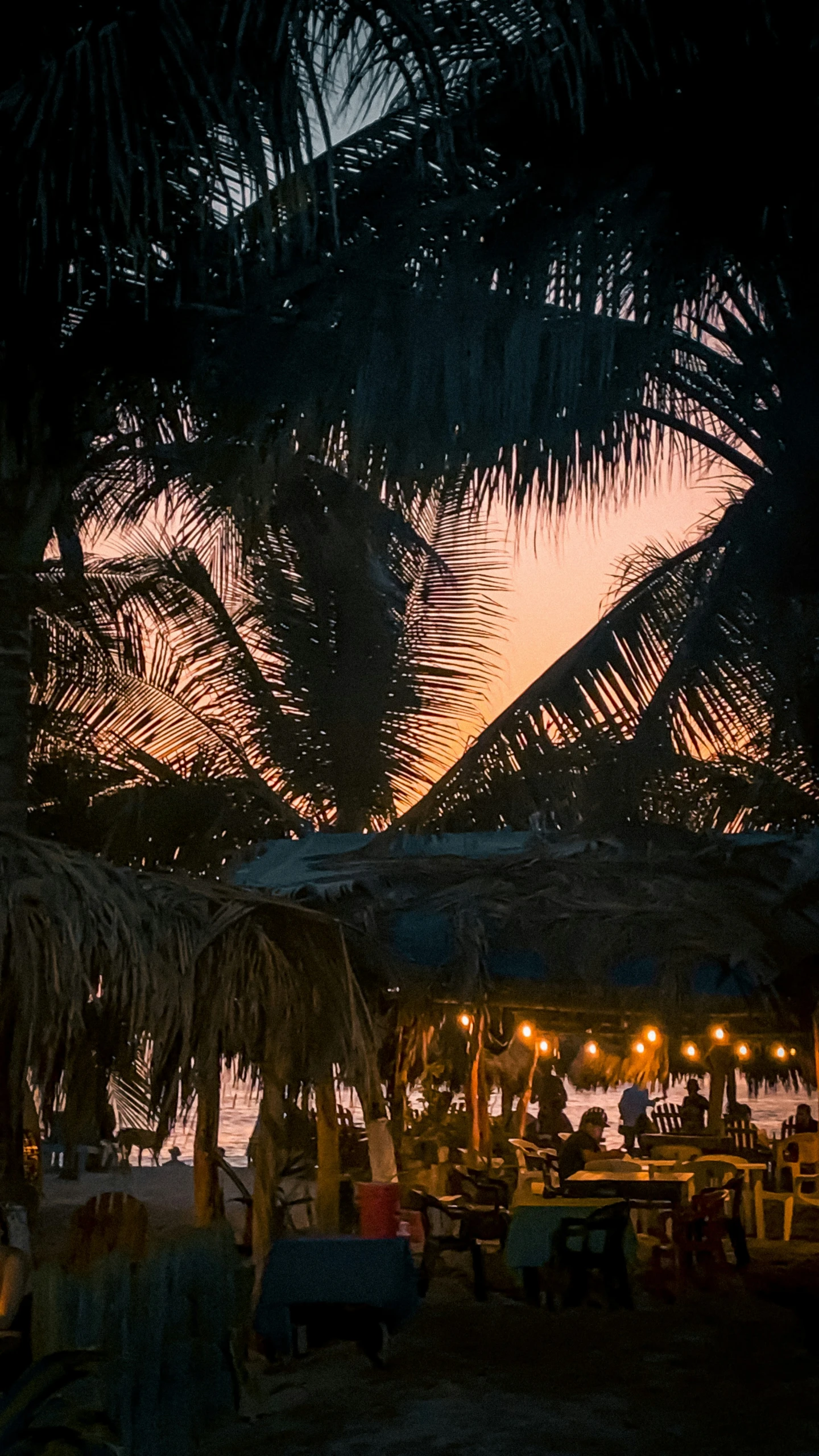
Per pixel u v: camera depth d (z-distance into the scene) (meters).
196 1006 7.46
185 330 8.16
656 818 12.70
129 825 13.27
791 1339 9.16
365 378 8.38
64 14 6.37
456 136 8.33
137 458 9.52
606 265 8.48
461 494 9.92
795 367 9.46
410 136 8.43
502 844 9.70
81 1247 6.15
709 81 8.02
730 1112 17.33
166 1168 20.86
